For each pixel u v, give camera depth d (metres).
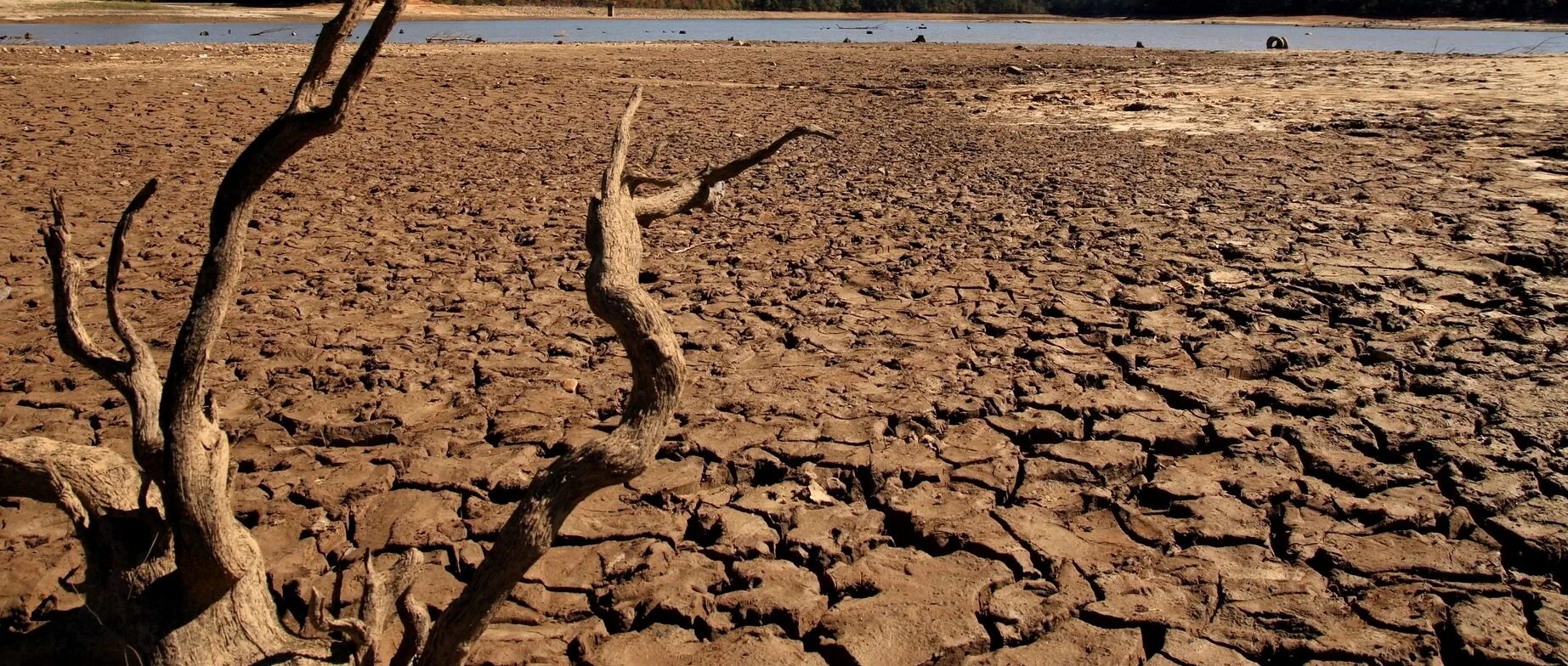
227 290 2.73
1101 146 13.81
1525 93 19.02
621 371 6.25
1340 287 7.52
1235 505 4.64
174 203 10.38
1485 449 5.07
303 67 25.02
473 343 6.75
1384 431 5.29
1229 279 7.79
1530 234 8.74
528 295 7.72
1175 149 13.45
